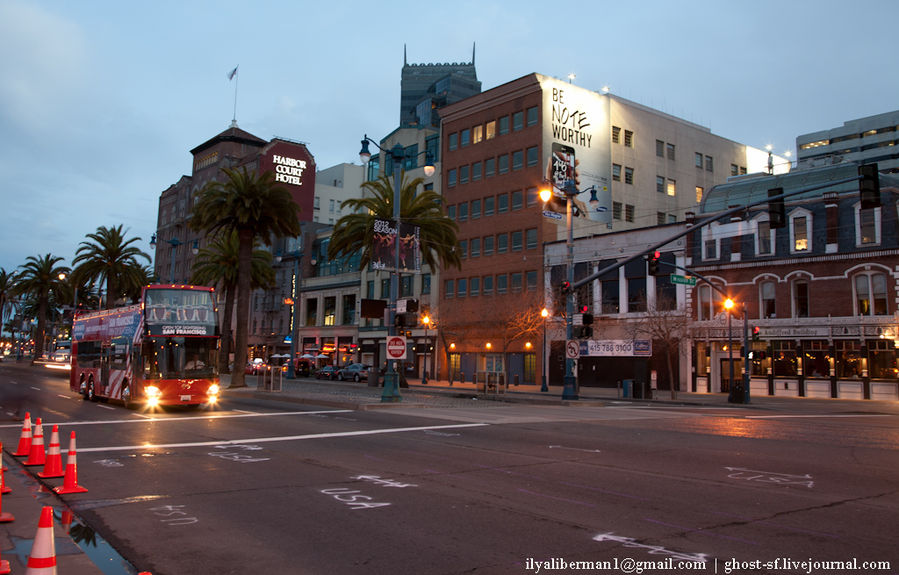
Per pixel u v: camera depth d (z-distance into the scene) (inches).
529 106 2178.9
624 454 501.7
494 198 2262.6
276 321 3255.4
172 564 237.0
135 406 959.0
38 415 824.9
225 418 791.7
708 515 306.2
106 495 350.0
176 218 4185.5
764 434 660.1
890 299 1470.2
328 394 1216.2
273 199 1562.5
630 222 2322.8
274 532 278.4
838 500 338.6
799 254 1601.9
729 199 1791.3
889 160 4028.1
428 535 272.7
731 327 1528.1
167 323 911.0
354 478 399.5
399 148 1026.7
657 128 2465.6
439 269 2391.7
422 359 2417.6
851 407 1258.0
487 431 657.6
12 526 277.4
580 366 1959.9
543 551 250.7
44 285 3137.3
